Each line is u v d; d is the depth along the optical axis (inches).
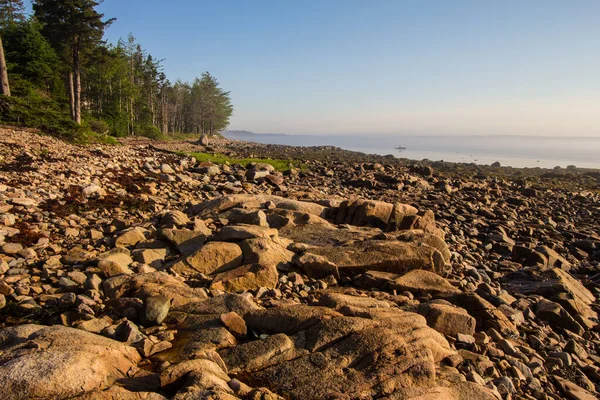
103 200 579.8
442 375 203.0
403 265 372.5
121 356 186.2
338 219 519.8
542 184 1466.5
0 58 1231.5
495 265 496.7
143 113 3051.2
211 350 199.8
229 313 227.1
